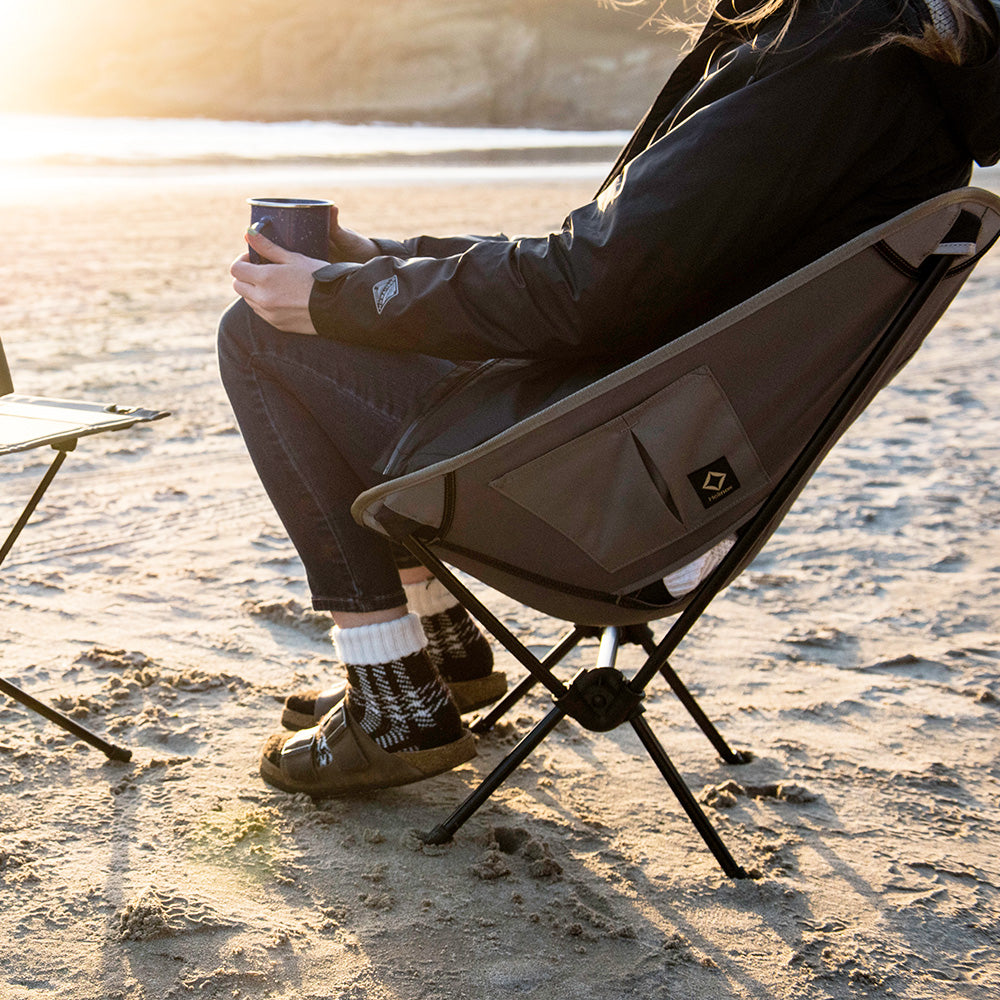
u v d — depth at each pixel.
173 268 9.91
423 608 2.28
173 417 5.04
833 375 1.63
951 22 1.37
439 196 17.67
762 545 1.88
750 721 2.50
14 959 1.58
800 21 1.47
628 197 1.47
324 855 1.89
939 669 2.82
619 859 1.93
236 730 2.33
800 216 1.51
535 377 1.66
